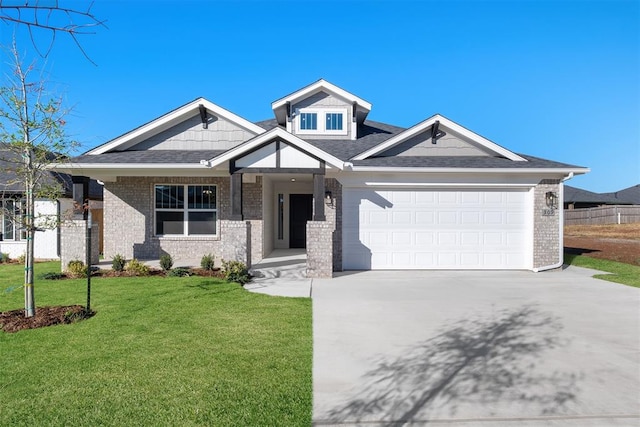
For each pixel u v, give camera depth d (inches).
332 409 146.3
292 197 711.7
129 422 134.6
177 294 329.7
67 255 469.1
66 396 152.9
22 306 292.7
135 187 573.0
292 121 638.5
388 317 271.0
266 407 145.8
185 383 164.4
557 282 414.0
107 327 239.5
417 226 494.3
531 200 494.9
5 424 133.1
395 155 532.4
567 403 153.4
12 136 254.7
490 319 268.4
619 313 286.8
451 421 139.9
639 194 1817.2
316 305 303.1
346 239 489.7
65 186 655.1
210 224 576.7
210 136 570.6
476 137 521.7
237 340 217.6
